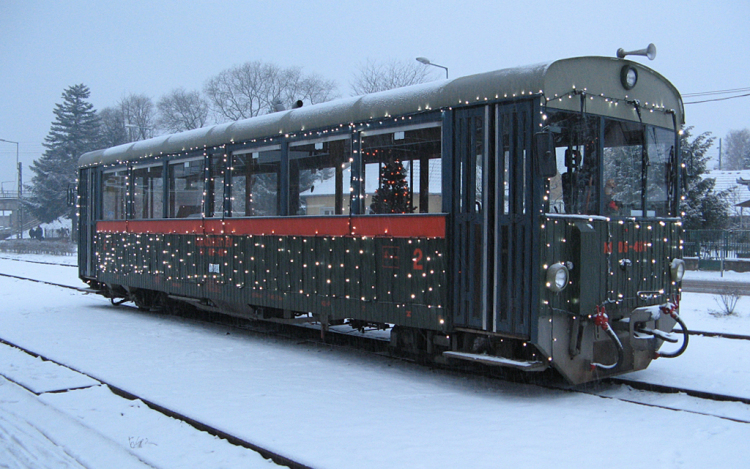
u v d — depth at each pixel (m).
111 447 5.31
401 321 7.93
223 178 11.15
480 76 7.20
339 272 8.82
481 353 7.32
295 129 9.61
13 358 8.84
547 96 6.66
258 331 11.50
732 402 6.61
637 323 7.40
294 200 9.66
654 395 6.98
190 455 5.10
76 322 12.38
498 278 6.96
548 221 6.60
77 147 61.47
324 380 7.62
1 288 19.44
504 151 6.94
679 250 8.26
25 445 5.39
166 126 53.56
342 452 5.03
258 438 5.35
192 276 11.82
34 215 64.12
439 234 7.46
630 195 7.60
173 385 7.23
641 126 7.74
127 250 13.91
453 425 5.86
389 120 8.19
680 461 4.93
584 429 5.75
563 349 6.81
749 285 20.44
